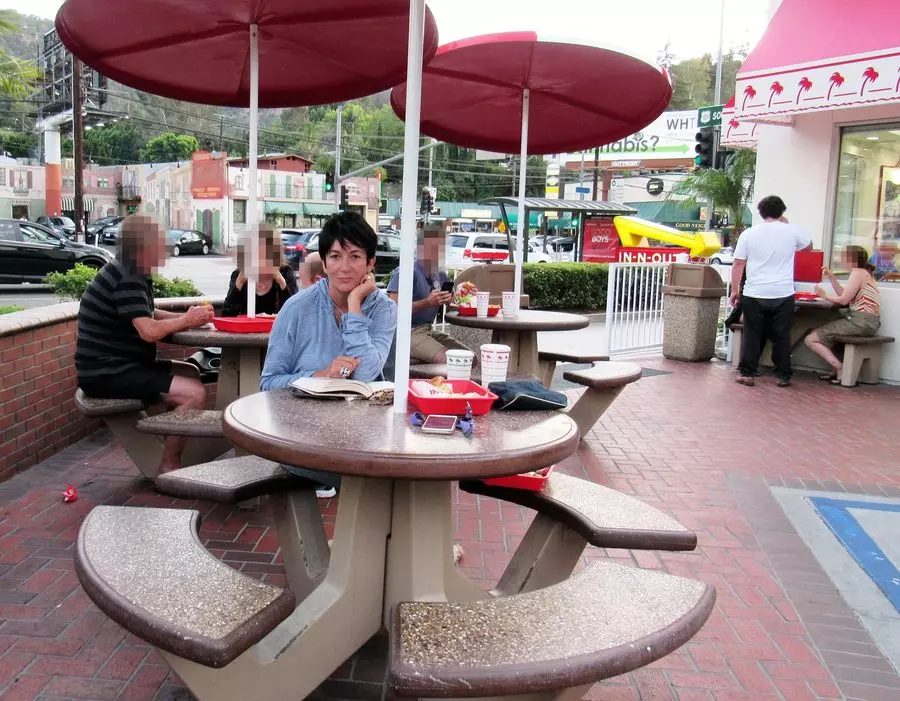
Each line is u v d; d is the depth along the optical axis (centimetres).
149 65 526
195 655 173
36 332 484
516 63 562
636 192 4600
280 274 559
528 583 286
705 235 1923
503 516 430
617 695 265
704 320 973
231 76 552
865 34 729
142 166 5694
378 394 256
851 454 571
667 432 624
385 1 423
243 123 7362
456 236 3098
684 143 4209
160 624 179
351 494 241
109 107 6756
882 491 488
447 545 262
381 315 318
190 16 452
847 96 735
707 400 748
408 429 222
